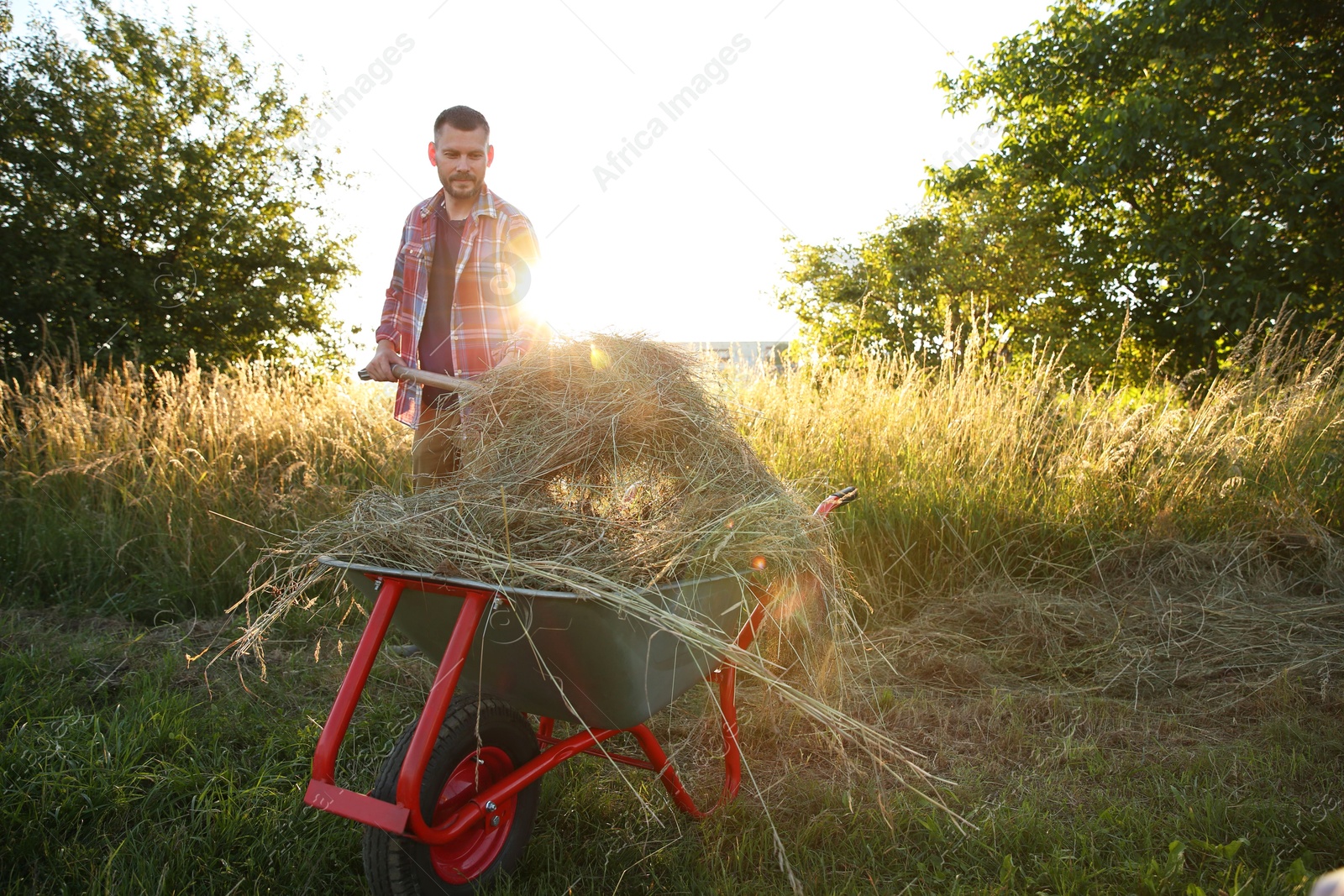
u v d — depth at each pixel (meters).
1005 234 12.72
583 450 2.18
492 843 1.98
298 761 2.57
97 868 2.03
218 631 3.83
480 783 1.97
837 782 2.66
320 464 5.66
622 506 2.09
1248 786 2.57
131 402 6.09
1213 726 3.08
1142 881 2.00
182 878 1.99
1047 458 5.12
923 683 3.49
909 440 5.13
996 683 3.47
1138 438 4.93
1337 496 4.76
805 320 15.15
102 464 5.19
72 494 5.13
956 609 4.12
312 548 2.04
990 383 5.65
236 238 12.04
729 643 2.05
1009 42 13.27
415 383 3.09
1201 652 3.65
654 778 2.61
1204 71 10.48
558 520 1.99
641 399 2.26
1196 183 10.54
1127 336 11.45
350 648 3.67
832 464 4.98
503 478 2.15
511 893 1.91
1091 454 4.98
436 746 1.79
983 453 5.00
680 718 3.11
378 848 1.72
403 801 1.64
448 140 2.89
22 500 4.93
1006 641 3.81
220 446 5.53
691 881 2.07
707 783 2.64
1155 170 10.88
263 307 12.27
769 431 5.20
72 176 10.38
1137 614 3.99
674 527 2.01
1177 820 2.32
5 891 1.96
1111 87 11.69
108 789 2.30
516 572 1.77
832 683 2.97
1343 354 5.80
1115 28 11.38
